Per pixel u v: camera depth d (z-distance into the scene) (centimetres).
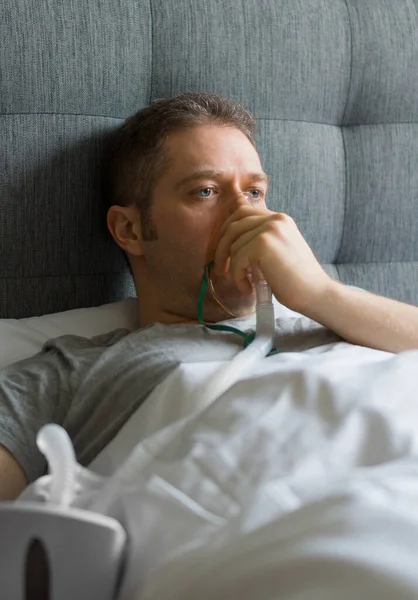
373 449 70
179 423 76
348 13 156
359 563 48
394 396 76
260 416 74
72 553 57
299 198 151
